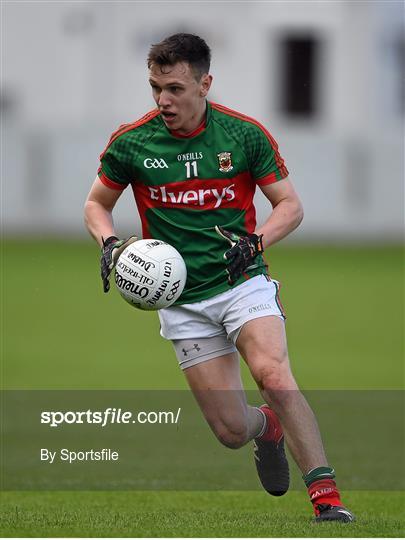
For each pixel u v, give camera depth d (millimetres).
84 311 60781
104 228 23047
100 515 22297
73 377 41531
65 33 102500
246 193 22797
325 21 102938
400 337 52281
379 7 103750
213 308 22812
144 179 22672
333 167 92500
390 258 83188
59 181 94062
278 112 103625
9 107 104000
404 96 105188
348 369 43750
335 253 85688
